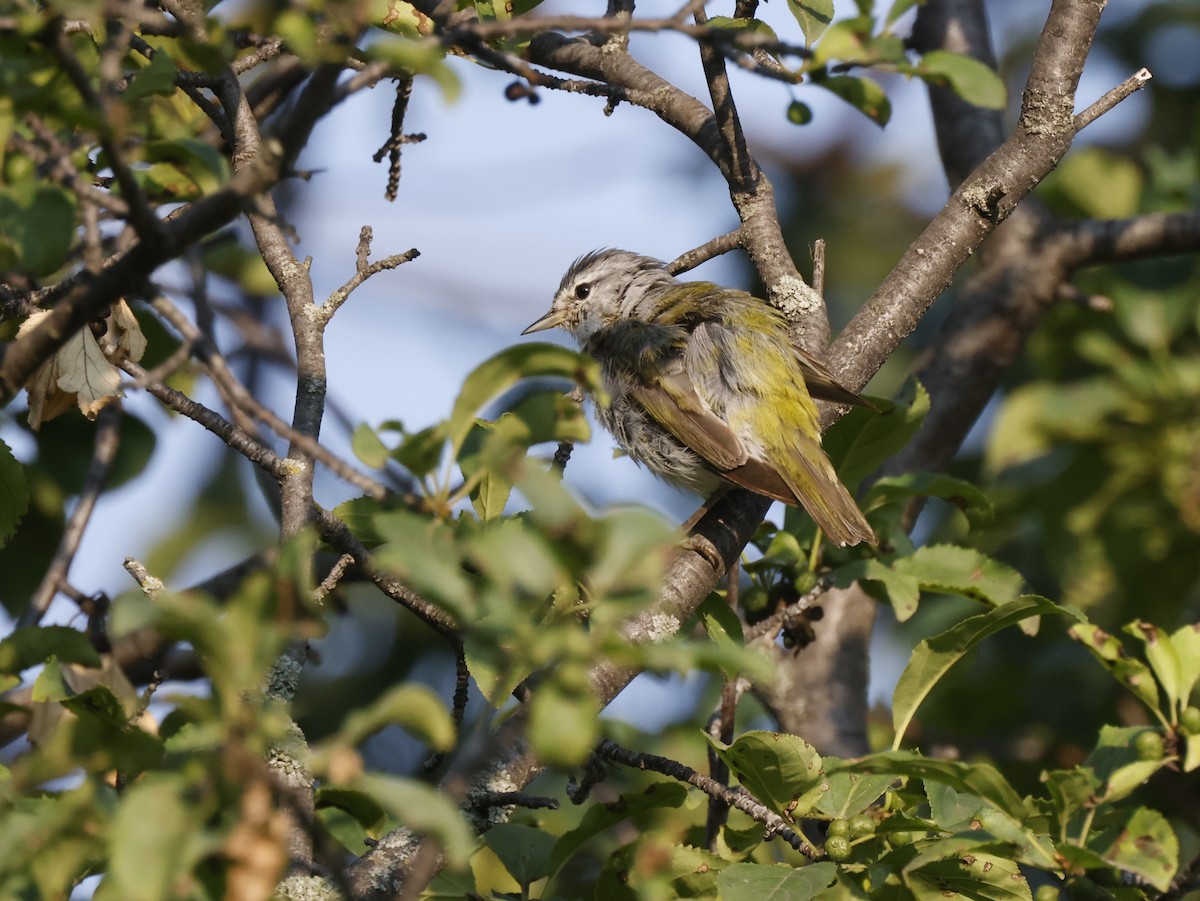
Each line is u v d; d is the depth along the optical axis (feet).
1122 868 23.85
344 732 15.10
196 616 14.80
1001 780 22.17
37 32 17.92
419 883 18.38
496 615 16.16
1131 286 47.34
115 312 30.17
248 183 19.30
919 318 37.99
